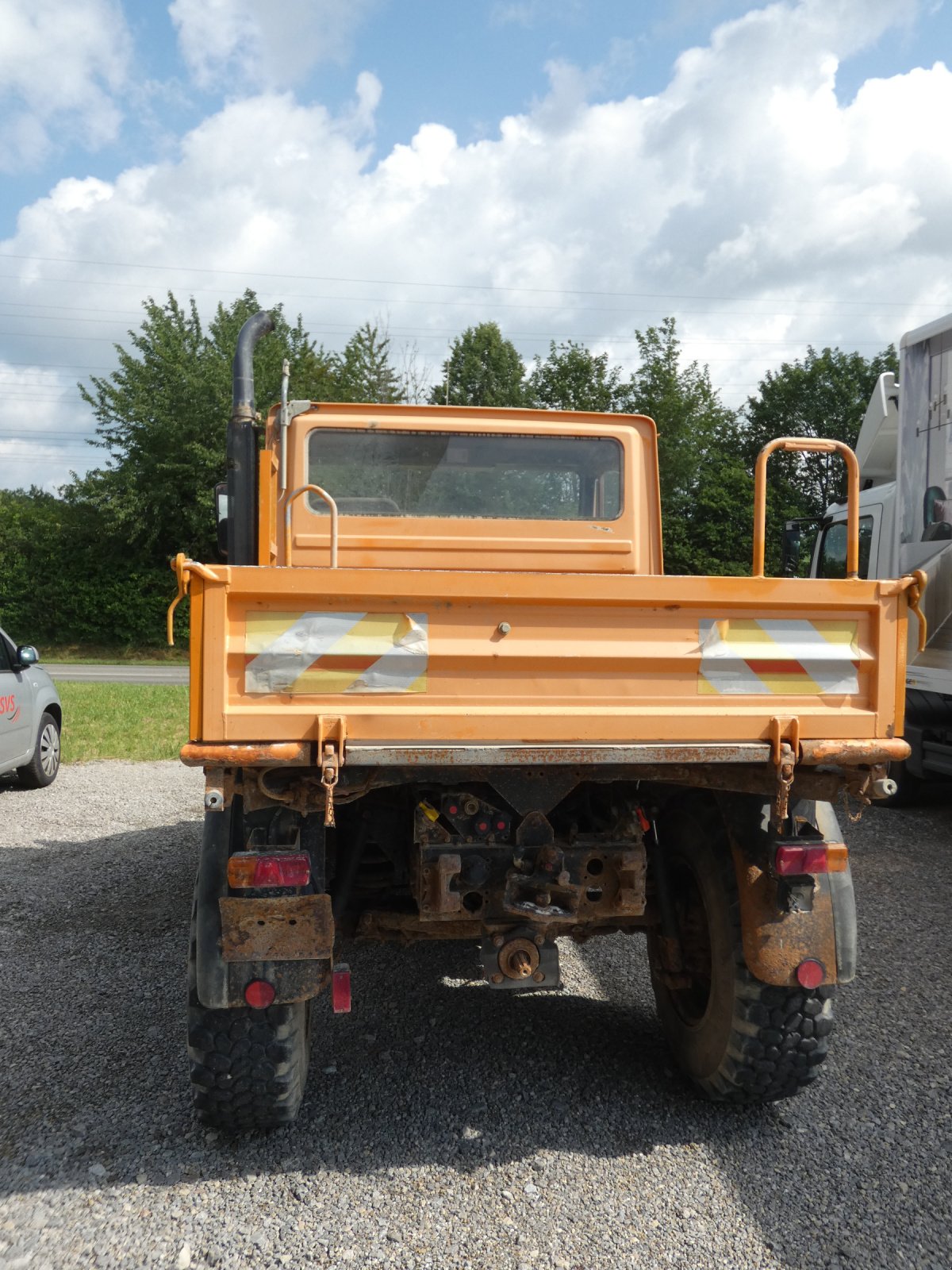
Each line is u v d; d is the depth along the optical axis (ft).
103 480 100.78
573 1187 9.41
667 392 112.78
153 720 44.57
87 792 29.17
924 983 14.71
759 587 9.45
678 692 9.46
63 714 46.24
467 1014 13.65
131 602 102.58
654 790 11.25
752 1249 8.48
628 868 10.32
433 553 12.88
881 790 9.58
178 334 101.71
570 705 9.28
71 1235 8.62
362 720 8.84
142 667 89.10
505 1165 9.79
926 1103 11.11
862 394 125.49
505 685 9.18
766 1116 10.80
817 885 10.06
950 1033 13.00
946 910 18.25
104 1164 9.74
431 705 9.05
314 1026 13.23
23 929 16.88
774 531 110.52
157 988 14.33
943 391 22.33
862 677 9.82
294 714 8.74
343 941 11.30
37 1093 11.18
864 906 18.43
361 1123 10.61
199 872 9.78
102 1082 11.48
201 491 98.58
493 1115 10.80
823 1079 11.69
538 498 13.34
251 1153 10.00
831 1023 10.19
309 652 8.86
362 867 12.22
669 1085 11.55
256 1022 9.57
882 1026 13.21
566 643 9.27
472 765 9.53
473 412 13.10
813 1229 8.77
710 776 9.89
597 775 9.78
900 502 23.58
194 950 9.49
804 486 127.75
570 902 10.03
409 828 11.05
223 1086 9.62
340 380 114.32
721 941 10.54
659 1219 8.90
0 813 26.30
